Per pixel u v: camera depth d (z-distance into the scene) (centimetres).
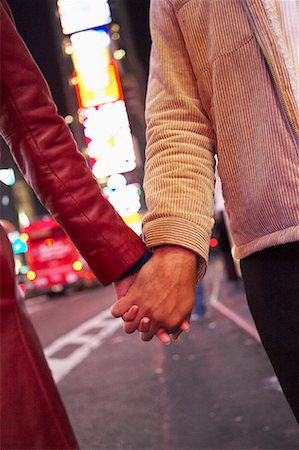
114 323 1234
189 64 171
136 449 403
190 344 833
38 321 1537
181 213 155
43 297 3003
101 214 137
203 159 163
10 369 105
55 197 132
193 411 480
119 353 838
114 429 459
